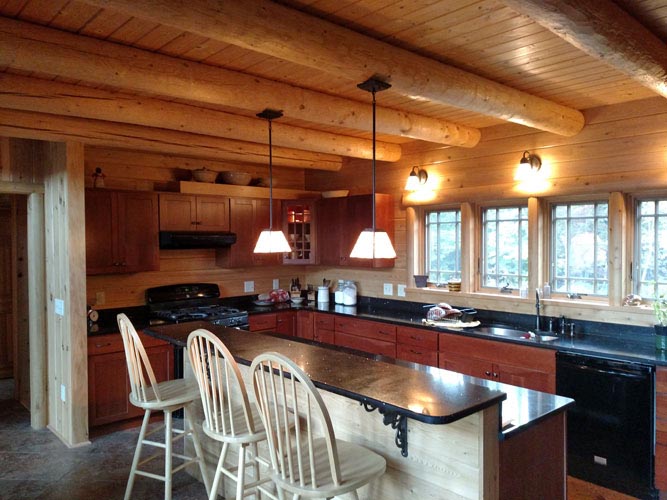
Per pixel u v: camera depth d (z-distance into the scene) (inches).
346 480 77.5
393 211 212.7
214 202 205.6
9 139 164.9
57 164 160.7
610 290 150.9
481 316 181.0
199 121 150.5
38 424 173.5
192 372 136.3
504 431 78.2
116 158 193.5
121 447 157.5
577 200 161.5
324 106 136.9
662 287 145.7
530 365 144.6
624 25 85.8
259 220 219.6
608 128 150.0
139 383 120.6
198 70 115.0
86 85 129.7
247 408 92.5
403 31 98.7
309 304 228.8
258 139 166.9
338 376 90.8
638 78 103.2
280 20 85.1
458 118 165.8
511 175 173.6
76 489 130.6
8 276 235.5
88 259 175.0
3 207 233.3
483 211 186.5
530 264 167.8
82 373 159.0
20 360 199.9
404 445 85.2
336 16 92.4
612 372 128.9
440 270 201.9
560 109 146.4
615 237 149.4
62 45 98.0
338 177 237.5
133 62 106.1
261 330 210.2
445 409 71.6
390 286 214.4
